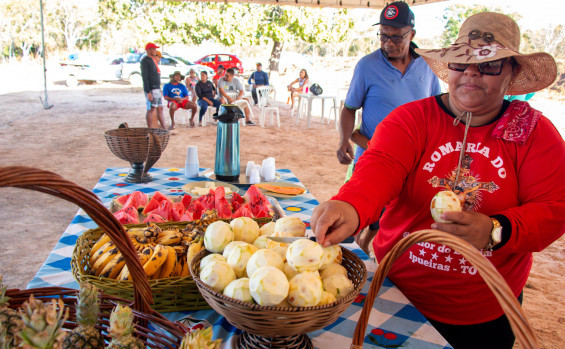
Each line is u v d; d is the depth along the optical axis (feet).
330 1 20.39
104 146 24.34
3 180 2.24
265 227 4.03
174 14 63.36
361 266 3.55
